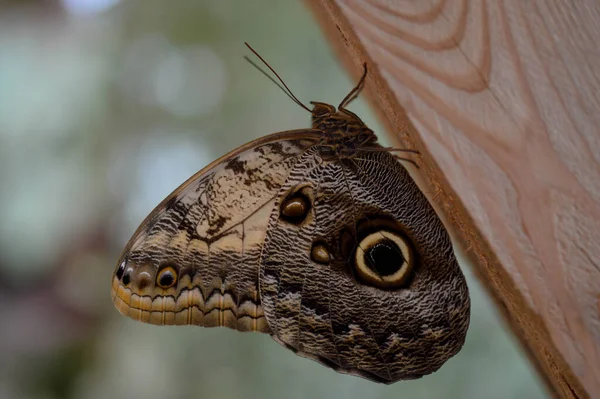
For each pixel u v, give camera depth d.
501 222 0.58
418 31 0.59
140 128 0.94
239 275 0.64
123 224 0.95
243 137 0.91
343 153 0.64
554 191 0.58
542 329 0.58
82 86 0.93
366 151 0.64
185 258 0.63
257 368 0.83
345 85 0.85
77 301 0.96
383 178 0.63
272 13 0.88
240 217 0.64
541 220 0.58
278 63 0.88
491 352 0.77
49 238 0.93
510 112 0.58
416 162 0.61
